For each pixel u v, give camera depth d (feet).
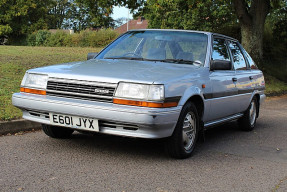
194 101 16.21
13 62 41.04
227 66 17.62
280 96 51.13
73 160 14.34
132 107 13.30
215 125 18.92
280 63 73.31
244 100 21.44
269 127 25.31
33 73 15.24
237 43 22.52
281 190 12.36
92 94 13.88
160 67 15.74
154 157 15.42
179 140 14.80
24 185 11.42
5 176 12.16
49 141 17.26
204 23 83.66
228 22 83.10
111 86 13.66
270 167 15.14
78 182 11.91
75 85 14.17
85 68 15.20
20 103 15.03
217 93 17.49
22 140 17.30
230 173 13.94
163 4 63.46
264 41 74.54
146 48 18.02
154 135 13.57
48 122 14.78
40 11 176.45
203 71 16.58
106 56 18.38
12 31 161.38
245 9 57.47
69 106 13.84
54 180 12.00
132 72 14.39
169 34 18.65
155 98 13.26
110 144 17.21
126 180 12.36
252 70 23.50
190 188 12.01
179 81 14.39
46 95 14.71
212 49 18.19
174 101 13.92
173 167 14.21
